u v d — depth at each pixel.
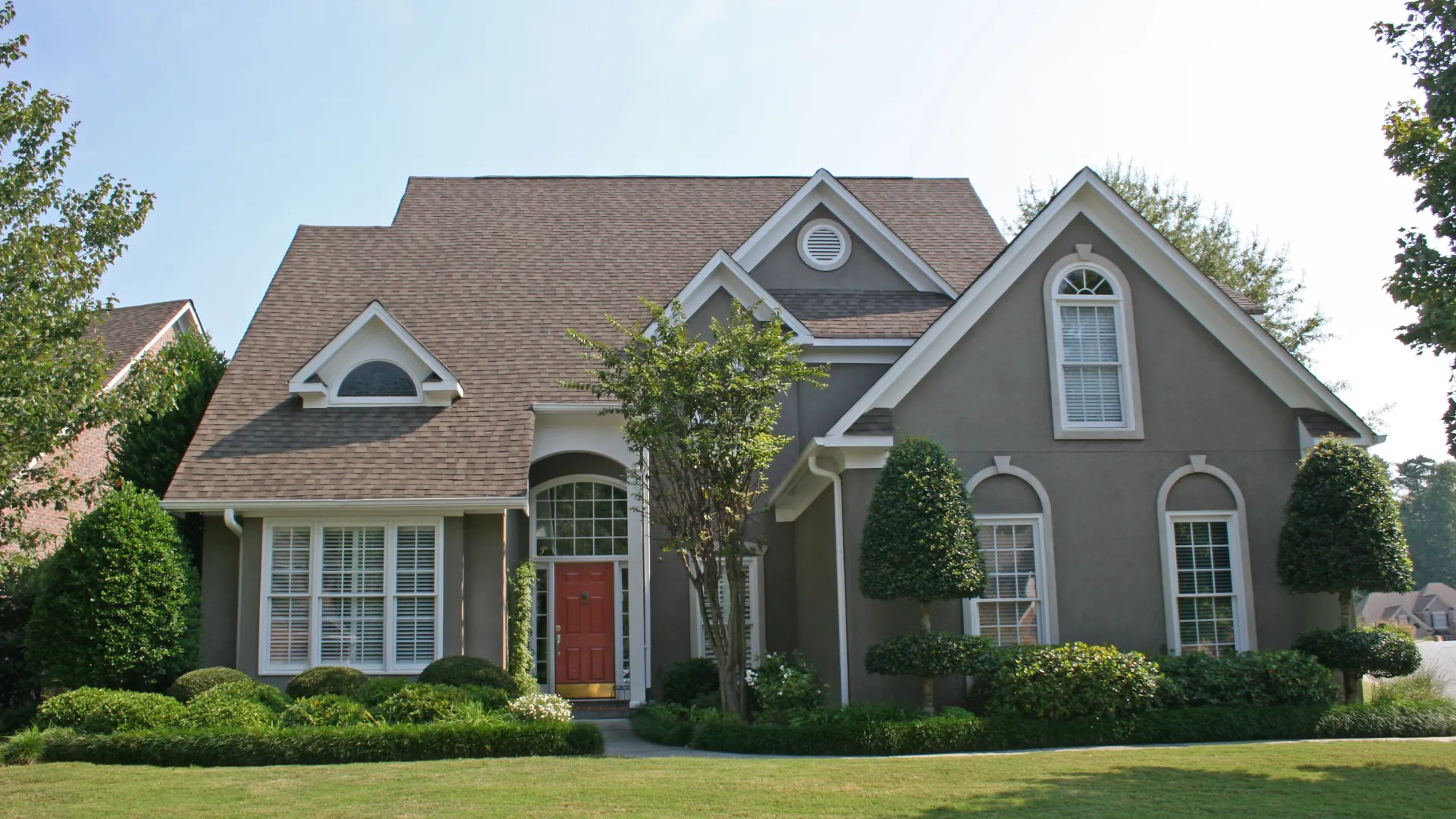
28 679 17.28
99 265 13.91
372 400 18.86
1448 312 12.85
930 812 9.48
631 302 21.64
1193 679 14.71
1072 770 11.55
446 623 17.00
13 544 20.36
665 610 19.56
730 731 13.74
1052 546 16.09
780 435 19.59
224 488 16.94
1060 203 16.83
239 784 11.02
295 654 16.88
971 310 16.55
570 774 11.34
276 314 20.92
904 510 14.69
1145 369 16.72
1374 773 11.34
